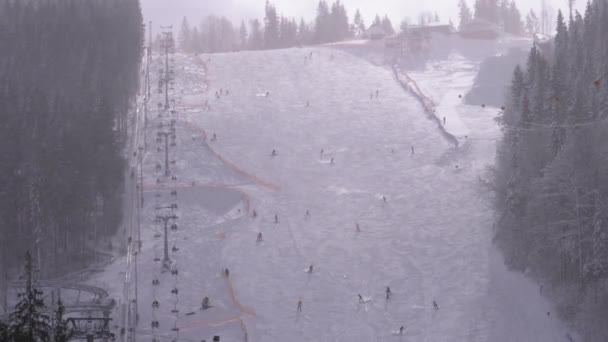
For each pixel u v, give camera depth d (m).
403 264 81.38
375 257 82.81
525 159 83.38
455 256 81.88
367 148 111.88
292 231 89.12
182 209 96.19
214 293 77.50
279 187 101.25
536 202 76.44
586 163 74.62
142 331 68.69
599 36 111.62
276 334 69.81
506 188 83.38
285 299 75.62
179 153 110.19
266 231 89.44
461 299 74.38
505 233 81.31
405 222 89.88
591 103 83.50
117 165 93.50
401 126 119.94
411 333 69.62
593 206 71.88
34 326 26.50
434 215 90.88
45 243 83.31
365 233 87.94
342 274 79.75
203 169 106.50
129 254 84.50
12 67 118.62
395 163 106.56
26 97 99.38
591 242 71.12
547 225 75.25
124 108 116.69
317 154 111.00
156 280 78.06
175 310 73.12
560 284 73.62
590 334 66.38
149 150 110.69
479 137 111.69
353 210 93.44
